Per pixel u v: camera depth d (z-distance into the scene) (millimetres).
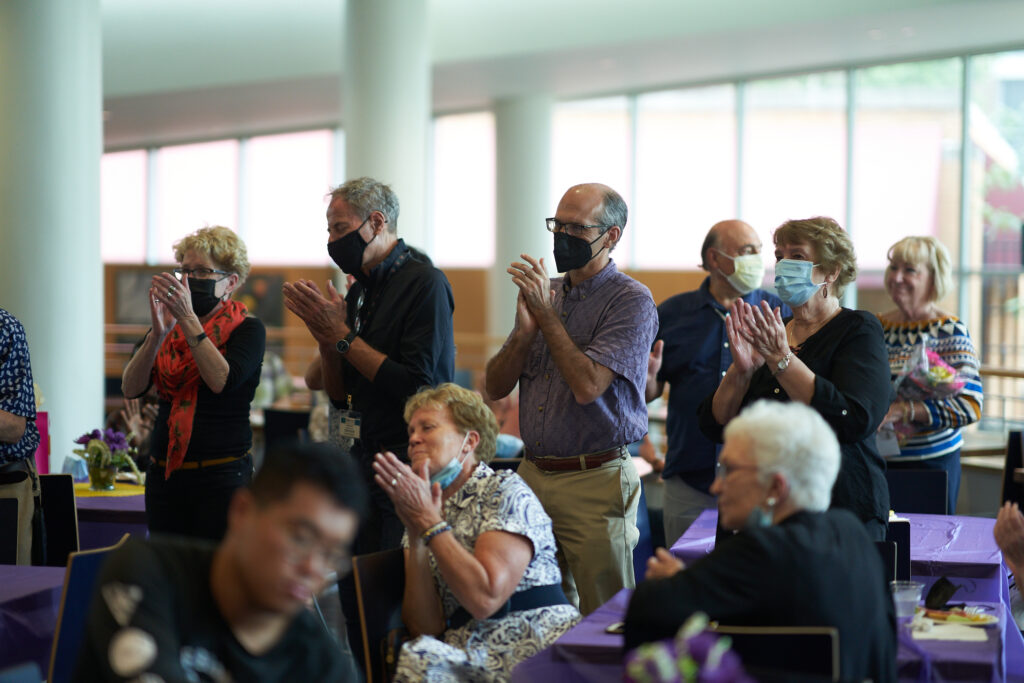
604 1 18891
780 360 5496
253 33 21453
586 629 4531
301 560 2744
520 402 6500
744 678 2809
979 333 19297
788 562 3619
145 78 22266
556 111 23781
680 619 3609
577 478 6176
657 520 9258
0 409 6543
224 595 2926
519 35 19578
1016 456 8734
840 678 3572
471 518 5211
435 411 5410
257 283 28125
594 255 6234
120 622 2805
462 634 5102
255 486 2805
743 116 21734
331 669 3158
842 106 20641
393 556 5168
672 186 22656
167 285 6742
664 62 20297
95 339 13273
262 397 18047
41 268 12797
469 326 25828
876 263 20422
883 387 5562
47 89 12820
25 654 4852
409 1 18266
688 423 8141
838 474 5434
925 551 6258
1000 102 19016
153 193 29391
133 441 9578
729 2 17844
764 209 21594
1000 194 19125
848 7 16875
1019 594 6082
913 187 20016
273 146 28078
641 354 6160
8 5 12773
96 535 7895
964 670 4309
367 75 18172
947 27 17500
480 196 25734
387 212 6918
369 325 6941
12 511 5934
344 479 2773
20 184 12750
